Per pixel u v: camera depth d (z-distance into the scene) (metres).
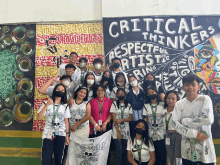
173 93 2.80
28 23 4.57
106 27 4.37
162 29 4.32
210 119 1.99
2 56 4.59
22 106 4.45
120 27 4.36
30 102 4.44
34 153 3.47
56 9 4.54
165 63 4.29
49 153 2.62
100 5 4.47
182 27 4.30
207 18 4.28
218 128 4.08
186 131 2.10
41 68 4.48
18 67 4.53
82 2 4.51
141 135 2.85
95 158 2.91
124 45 4.34
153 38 4.32
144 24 4.34
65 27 4.51
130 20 4.36
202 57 4.26
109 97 3.57
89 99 3.39
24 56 4.54
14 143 3.80
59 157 2.70
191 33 4.29
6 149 3.61
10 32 4.61
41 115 2.69
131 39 4.34
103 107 3.14
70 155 2.96
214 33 4.26
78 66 4.33
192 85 2.15
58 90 2.76
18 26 4.60
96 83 3.81
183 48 4.29
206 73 4.23
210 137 2.14
